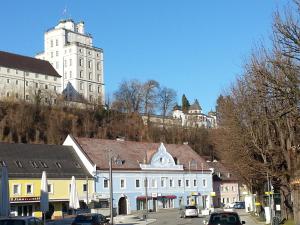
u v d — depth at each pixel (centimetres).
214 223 2292
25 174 6531
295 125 3180
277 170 3547
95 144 8194
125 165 8125
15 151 6938
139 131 12650
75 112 12506
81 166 7581
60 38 15788
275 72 2741
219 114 5531
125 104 14025
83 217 3166
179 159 9450
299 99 2530
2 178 3161
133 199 8100
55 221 5019
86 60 15812
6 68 13212
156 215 7025
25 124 11000
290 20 2477
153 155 8656
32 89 13250
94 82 15988
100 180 7619
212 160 12131
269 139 3522
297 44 2434
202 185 9569
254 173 4331
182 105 18925
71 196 5481
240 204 9356
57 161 7306
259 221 4550
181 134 13112
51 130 11212
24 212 6400
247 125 3959
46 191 4156
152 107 14350
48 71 14538
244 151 4209
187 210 6256
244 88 3988
